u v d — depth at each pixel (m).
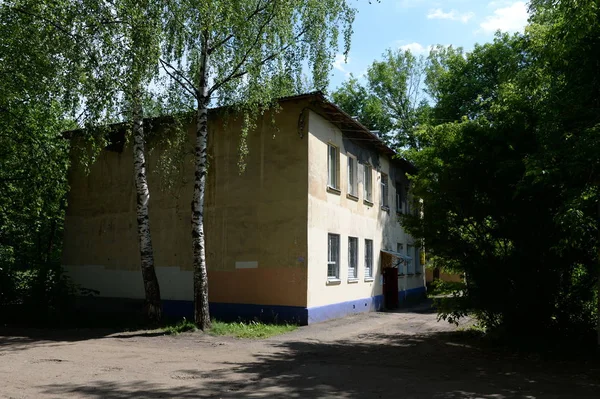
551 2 9.23
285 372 8.41
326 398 6.71
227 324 14.01
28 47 12.39
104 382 7.46
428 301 26.19
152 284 13.98
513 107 10.81
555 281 10.68
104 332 13.13
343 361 9.50
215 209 16.48
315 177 15.93
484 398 6.76
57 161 16.73
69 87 12.03
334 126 17.56
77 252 18.80
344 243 17.98
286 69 13.20
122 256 18.03
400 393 6.99
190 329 13.01
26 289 15.81
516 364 9.22
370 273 20.70
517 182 9.85
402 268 24.62
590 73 9.00
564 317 10.90
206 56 13.27
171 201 17.17
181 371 8.36
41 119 15.80
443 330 14.10
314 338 12.55
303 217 15.31
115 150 18.47
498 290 10.81
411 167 25.50
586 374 8.33
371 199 21.03
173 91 13.37
